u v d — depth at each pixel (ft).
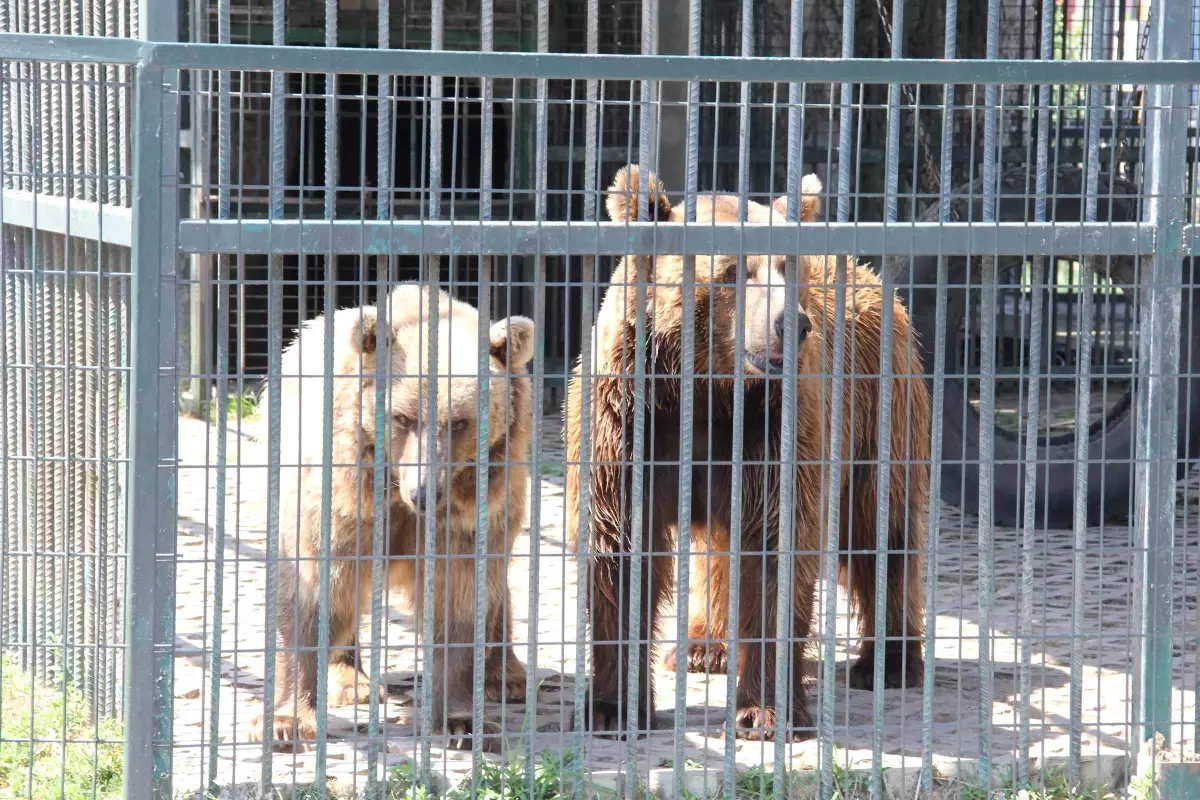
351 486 17.90
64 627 15.75
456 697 18.57
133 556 14.03
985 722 15.79
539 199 14.25
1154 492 15.61
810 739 17.89
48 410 19.57
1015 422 49.08
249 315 47.65
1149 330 15.57
